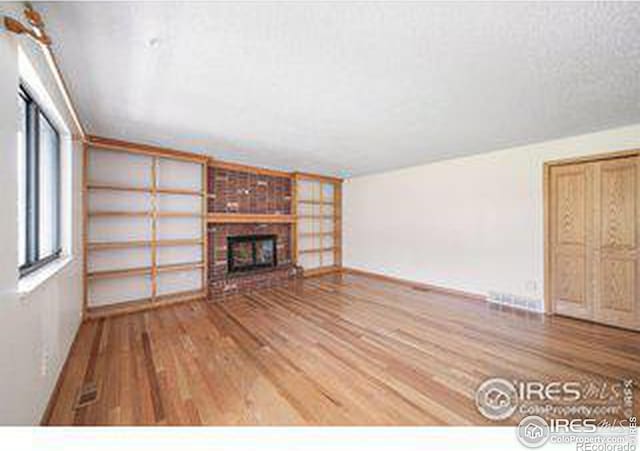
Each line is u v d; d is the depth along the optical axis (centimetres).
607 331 297
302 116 271
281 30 149
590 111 258
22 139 182
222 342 269
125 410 171
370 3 129
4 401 114
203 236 435
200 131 317
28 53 145
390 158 453
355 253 636
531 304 366
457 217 451
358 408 174
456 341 271
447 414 169
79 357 238
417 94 224
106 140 340
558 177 351
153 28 146
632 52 165
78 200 300
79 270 304
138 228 386
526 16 136
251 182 513
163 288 407
